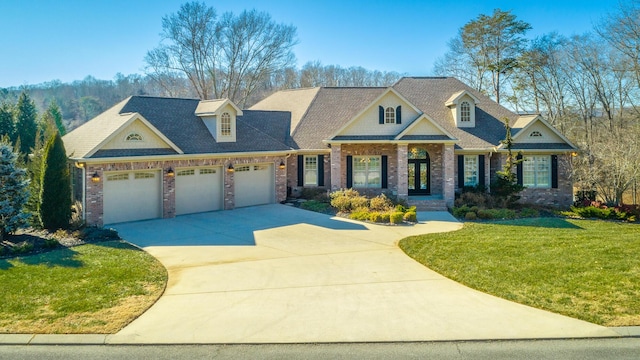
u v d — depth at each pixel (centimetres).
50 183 1836
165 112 2508
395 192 2820
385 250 1645
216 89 5047
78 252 1555
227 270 1390
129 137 2091
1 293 1150
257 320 1003
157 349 875
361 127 2727
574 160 2989
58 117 4203
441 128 2638
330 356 843
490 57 4866
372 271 1383
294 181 2853
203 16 4694
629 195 3469
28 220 1852
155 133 2164
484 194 2636
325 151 2802
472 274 1318
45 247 1600
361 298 1141
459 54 5116
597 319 994
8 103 3538
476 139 2794
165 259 1513
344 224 2109
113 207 2058
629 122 3709
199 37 4753
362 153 2816
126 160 2034
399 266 1438
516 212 2427
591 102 3994
